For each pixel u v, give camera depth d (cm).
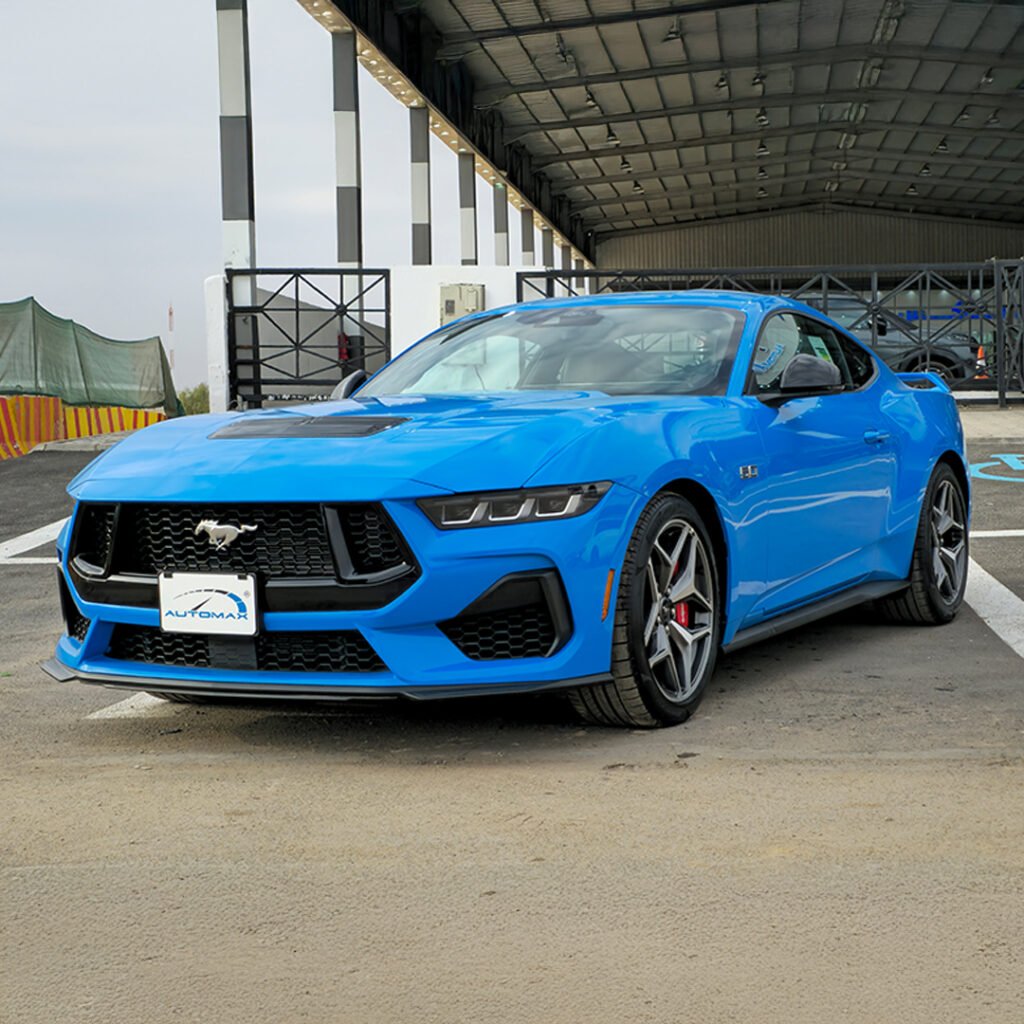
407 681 287
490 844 239
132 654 320
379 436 308
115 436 1566
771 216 4622
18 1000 181
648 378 375
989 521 725
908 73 2794
